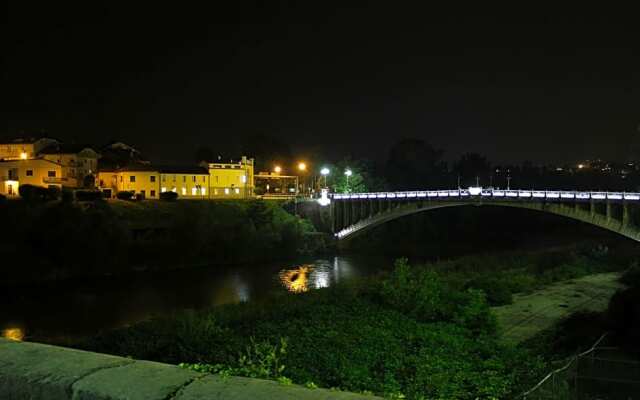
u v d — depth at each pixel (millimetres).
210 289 52188
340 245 86938
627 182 148000
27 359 3846
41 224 58688
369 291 36125
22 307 43438
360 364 22125
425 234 103562
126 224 66125
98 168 96125
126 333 25703
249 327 27031
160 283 55000
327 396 3285
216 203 79750
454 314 30938
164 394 3279
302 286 54500
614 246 75812
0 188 80562
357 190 113062
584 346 25672
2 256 53781
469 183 141500
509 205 69375
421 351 24406
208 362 21500
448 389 19734
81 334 35219
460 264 56125
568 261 59625
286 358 21906
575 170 177125
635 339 26016
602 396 18000
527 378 20531
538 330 31375
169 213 73750
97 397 3303
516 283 44562
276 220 81125
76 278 56688
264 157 131625
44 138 94812
